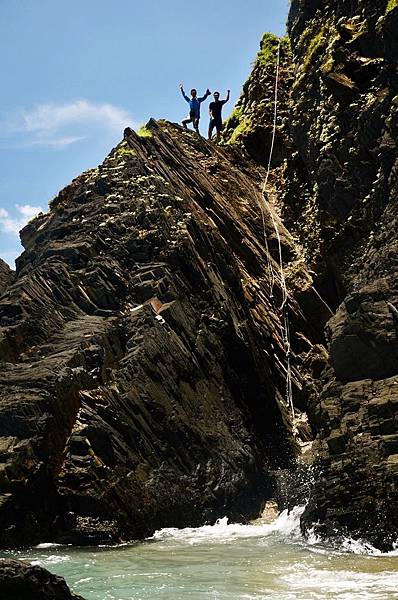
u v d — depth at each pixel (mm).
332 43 25938
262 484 20062
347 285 23812
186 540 15781
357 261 23281
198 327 21484
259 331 24469
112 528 15633
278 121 32094
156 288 21297
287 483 19281
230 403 20859
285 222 29469
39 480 15320
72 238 22719
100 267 21406
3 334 17875
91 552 14398
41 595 7824
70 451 16344
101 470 16281
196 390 19969
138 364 18766
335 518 14797
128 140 27453
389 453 14898
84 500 15766
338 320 18656
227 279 24062
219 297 22812
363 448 15180
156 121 29422
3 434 15602
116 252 22281
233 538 15969
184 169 27859
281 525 17297
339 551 13922
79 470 16062
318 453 16875
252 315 24797
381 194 21953
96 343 18672
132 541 15805
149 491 17000
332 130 25188
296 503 17609
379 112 22891
